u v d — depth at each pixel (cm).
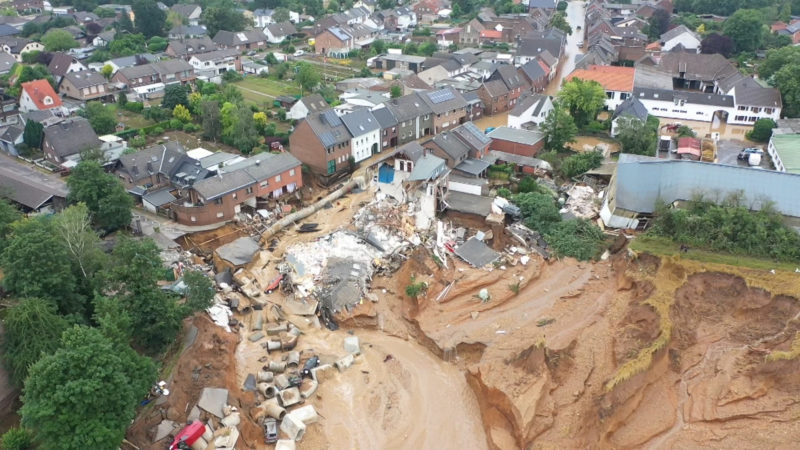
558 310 5744
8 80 12206
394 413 4753
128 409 3725
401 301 5931
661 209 6241
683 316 5369
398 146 9519
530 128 9662
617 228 6706
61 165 8388
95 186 6475
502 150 8744
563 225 6750
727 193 6381
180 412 4388
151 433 4175
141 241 5431
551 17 18988
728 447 4344
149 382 4103
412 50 15412
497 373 4866
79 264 4912
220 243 6775
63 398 3478
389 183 7469
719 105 10362
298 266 6247
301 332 5544
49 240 4581
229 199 6994
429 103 9919
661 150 9031
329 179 8238
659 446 4406
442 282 6097
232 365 4969
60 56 12612
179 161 7788
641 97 10862
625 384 4616
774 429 4422
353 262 6250
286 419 4484
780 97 10025
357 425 4625
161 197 7269
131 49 14675
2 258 4550
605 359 5053
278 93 12394
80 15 17988
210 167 7581
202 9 19838
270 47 16688
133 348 4731
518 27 16300
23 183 7269
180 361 4725
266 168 7469
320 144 8006
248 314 5697
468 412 4797
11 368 4175
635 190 6631
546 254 6488
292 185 7794
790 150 8231
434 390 4994
